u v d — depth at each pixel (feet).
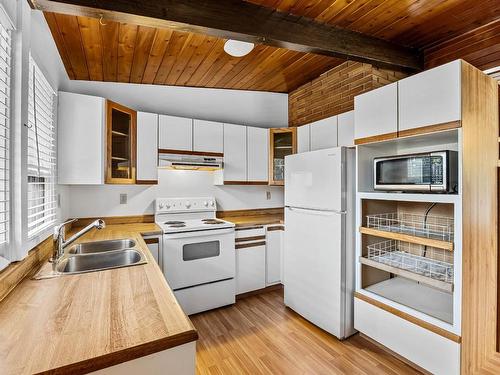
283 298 10.14
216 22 5.86
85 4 4.87
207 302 9.04
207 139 10.14
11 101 4.14
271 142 11.48
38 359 2.39
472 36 7.50
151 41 7.32
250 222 10.27
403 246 7.89
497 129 6.48
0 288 3.51
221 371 6.20
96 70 8.85
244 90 12.09
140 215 10.00
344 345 7.16
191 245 8.82
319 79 10.74
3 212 3.96
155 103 10.48
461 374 5.29
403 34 7.73
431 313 5.90
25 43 4.35
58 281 4.19
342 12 6.66
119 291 3.82
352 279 7.50
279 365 6.39
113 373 2.51
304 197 8.41
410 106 6.00
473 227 5.63
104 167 7.70
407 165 6.14
